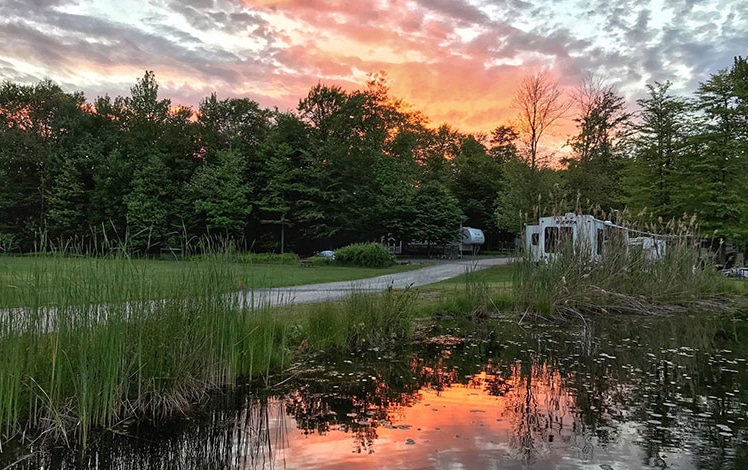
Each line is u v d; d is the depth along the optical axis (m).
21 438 3.65
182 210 33.09
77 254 4.43
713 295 12.52
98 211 33.72
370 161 36.19
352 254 24.44
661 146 21.19
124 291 4.38
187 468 3.32
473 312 9.71
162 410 4.32
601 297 10.47
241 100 39.72
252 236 36.00
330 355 6.57
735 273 17.36
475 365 6.27
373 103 38.53
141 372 4.36
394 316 7.82
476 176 47.91
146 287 4.61
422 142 48.16
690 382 5.54
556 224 11.19
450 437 3.87
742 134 19.95
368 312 7.59
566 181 23.89
